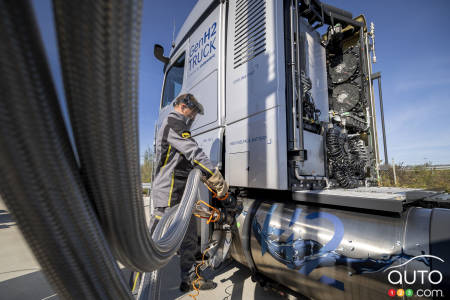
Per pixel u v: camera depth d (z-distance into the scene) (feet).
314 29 8.03
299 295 5.03
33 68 0.83
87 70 1.01
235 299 5.92
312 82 7.35
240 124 6.40
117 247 1.51
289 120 5.48
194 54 9.24
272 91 5.53
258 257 5.49
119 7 0.92
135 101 1.21
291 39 5.60
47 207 1.03
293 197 5.25
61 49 1.02
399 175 18.52
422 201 4.70
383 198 3.66
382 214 3.82
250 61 6.33
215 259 6.23
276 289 5.46
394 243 3.33
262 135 5.63
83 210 1.17
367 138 9.87
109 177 1.26
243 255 6.38
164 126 5.04
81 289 1.24
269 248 5.12
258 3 6.33
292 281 4.70
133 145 1.29
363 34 10.21
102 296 1.32
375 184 9.57
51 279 1.22
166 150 5.13
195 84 8.87
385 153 9.56
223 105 7.26
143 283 3.37
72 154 1.17
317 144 6.73
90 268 1.24
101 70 1.02
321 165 6.77
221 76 7.39
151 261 1.81
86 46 0.96
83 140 1.17
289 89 5.60
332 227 4.15
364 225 3.80
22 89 0.81
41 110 0.90
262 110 5.74
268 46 5.85
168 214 3.47
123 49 1.02
